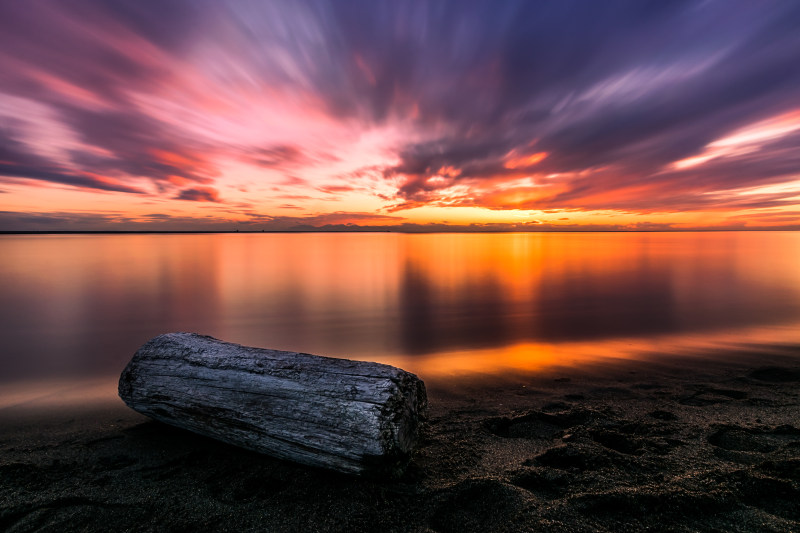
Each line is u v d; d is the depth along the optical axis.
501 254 44.12
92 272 25.98
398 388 3.14
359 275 24.50
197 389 3.64
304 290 18.59
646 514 2.56
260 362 3.57
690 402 4.88
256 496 2.90
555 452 3.50
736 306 13.58
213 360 3.74
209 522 2.62
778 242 81.00
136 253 46.78
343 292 17.95
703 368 6.58
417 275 24.28
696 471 3.08
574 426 4.22
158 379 3.86
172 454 3.55
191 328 11.48
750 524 2.45
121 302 15.60
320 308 14.37
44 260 35.50
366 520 2.62
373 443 2.88
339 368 3.34
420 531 2.52
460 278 22.64
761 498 2.68
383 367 3.31
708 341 8.82
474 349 8.64
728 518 2.51
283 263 33.72
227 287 19.53
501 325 11.29
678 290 17.41
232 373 3.58
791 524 2.43
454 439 3.91
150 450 3.63
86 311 13.92
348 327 11.41
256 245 74.12
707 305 13.87
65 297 16.62
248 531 2.54
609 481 2.99
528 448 3.69
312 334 10.60
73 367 7.61
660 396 5.17
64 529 2.54
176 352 3.96
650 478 3.03
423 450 3.64
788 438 3.67
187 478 3.15
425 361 7.63
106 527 2.56
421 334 10.36
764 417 4.27
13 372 7.24
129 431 4.09
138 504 2.80
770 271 24.69
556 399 5.19
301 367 3.42
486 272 25.70
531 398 5.26
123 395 4.02
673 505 2.62
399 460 3.01
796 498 2.64
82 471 3.26
